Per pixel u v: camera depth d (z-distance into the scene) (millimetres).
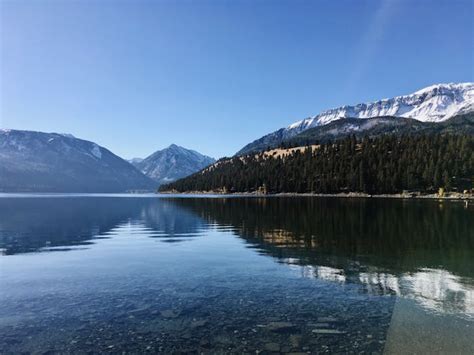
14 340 12430
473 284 19094
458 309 15305
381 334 12766
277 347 11805
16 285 19328
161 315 14750
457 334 12766
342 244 32156
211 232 41812
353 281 19750
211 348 11766
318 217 59875
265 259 25781
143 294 17625
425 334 12750
